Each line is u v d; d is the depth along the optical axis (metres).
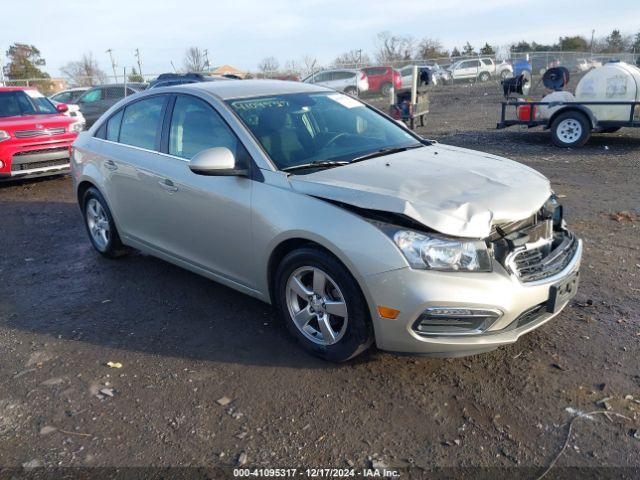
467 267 3.14
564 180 8.61
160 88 4.96
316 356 3.73
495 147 11.97
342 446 2.93
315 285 3.57
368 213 3.30
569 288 3.52
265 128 4.14
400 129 4.89
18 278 5.48
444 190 3.45
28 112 10.54
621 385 3.33
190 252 4.55
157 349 3.98
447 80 34.50
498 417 3.10
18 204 8.66
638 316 4.12
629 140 12.08
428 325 3.20
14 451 2.99
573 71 36.81
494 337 3.22
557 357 3.63
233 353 3.87
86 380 3.63
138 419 3.21
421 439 2.96
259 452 2.91
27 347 4.09
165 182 4.54
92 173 5.48
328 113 4.62
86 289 5.11
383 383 3.44
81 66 48.12
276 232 3.66
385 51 50.66
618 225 6.28
